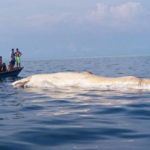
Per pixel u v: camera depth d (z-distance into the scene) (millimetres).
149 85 17562
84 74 19125
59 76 19469
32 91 18641
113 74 33875
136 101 14039
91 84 18328
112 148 7246
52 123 9930
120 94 16250
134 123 9727
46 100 15273
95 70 42625
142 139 7930
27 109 12930
